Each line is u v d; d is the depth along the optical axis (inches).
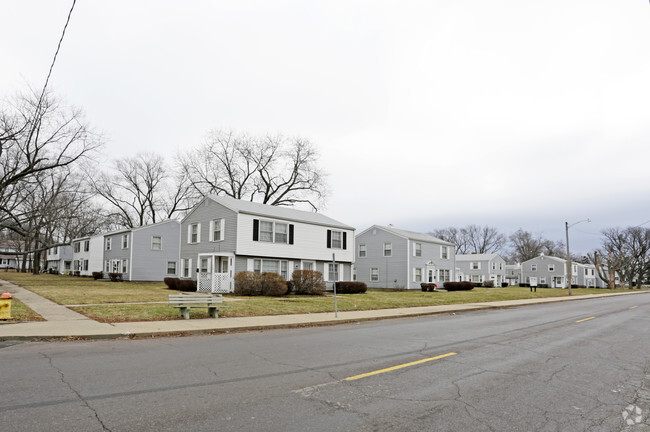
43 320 489.7
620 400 234.2
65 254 2586.1
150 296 845.2
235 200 1244.5
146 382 246.5
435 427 185.2
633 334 516.7
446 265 1968.5
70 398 212.8
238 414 195.2
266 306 712.4
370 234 1867.6
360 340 427.8
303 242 1256.8
